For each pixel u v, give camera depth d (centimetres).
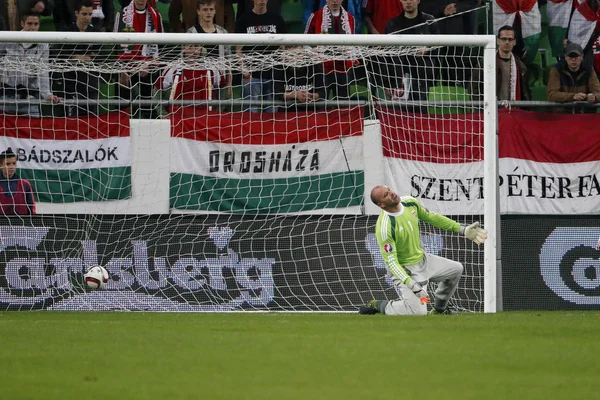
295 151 4459
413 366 2084
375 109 4466
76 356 2256
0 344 2514
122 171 4409
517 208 4506
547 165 4534
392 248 3644
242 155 4444
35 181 4366
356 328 2948
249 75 4631
